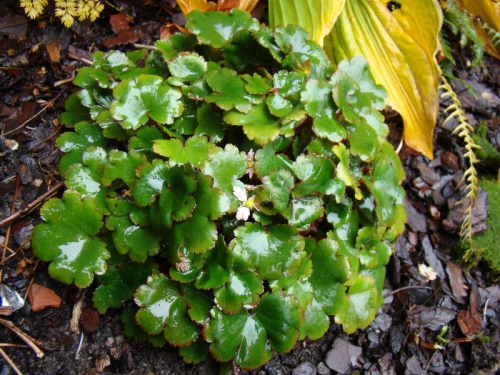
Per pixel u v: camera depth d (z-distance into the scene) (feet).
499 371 1.38
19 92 1.40
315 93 1.21
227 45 1.28
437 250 1.57
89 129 1.24
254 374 1.25
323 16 1.44
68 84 1.43
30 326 1.17
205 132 1.20
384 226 1.33
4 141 1.33
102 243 1.12
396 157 1.45
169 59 1.21
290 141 1.23
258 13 1.66
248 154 1.20
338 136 1.18
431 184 1.66
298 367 1.29
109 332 1.21
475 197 1.63
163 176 1.09
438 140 1.76
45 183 1.30
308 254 1.18
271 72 1.40
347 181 1.15
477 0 1.82
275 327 1.11
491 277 1.55
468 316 1.46
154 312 1.09
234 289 1.07
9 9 1.46
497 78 1.95
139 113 1.15
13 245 1.22
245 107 1.16
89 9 1.45
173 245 1.06
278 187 1.12
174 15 1.60
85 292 1.22
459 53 1.94
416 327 1.42
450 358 1.39
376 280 1.35
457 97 1.84
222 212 1.03
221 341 1.08
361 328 1.28
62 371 1.16
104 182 1.10
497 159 1.73
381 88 1.36
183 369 1.21
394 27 1.53
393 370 1.34
